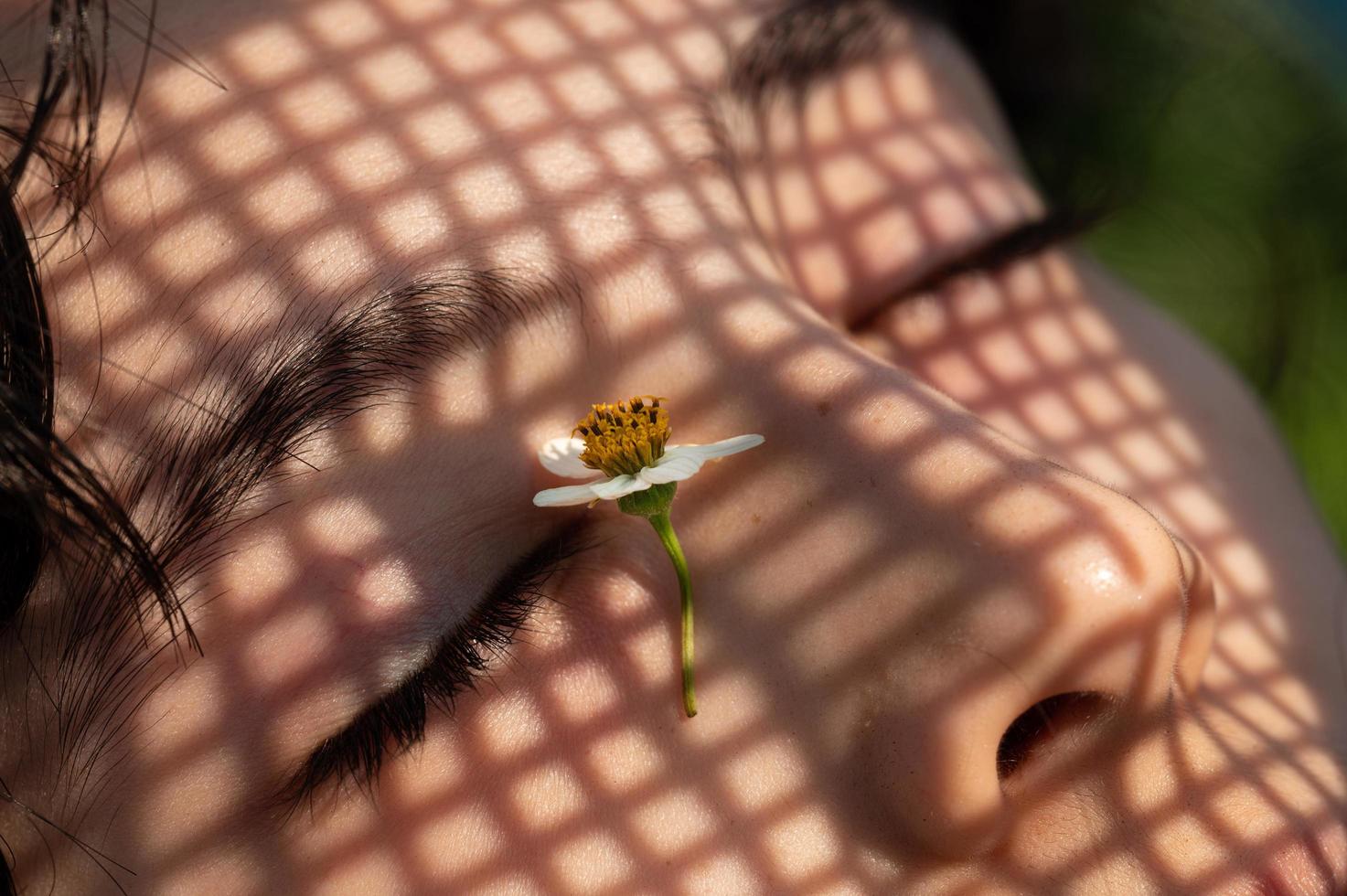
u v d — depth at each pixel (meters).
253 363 0.27
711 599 0.28
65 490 0.27
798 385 0.28
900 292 0.32
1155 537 0.27
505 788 0.28
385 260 0.28
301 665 0.28
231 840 0.28
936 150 0.32
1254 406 0.35
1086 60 0.43
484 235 0.28
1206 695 0.30
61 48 0.28
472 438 0.28
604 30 0.30
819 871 0.28
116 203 0.28
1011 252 0.33
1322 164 0.52
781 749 0.28
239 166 0.28
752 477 0.28
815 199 0.32
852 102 0.32
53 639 0.28
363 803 0.28
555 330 0.28
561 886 0.28
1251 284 0.52
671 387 0.29
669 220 0.29
